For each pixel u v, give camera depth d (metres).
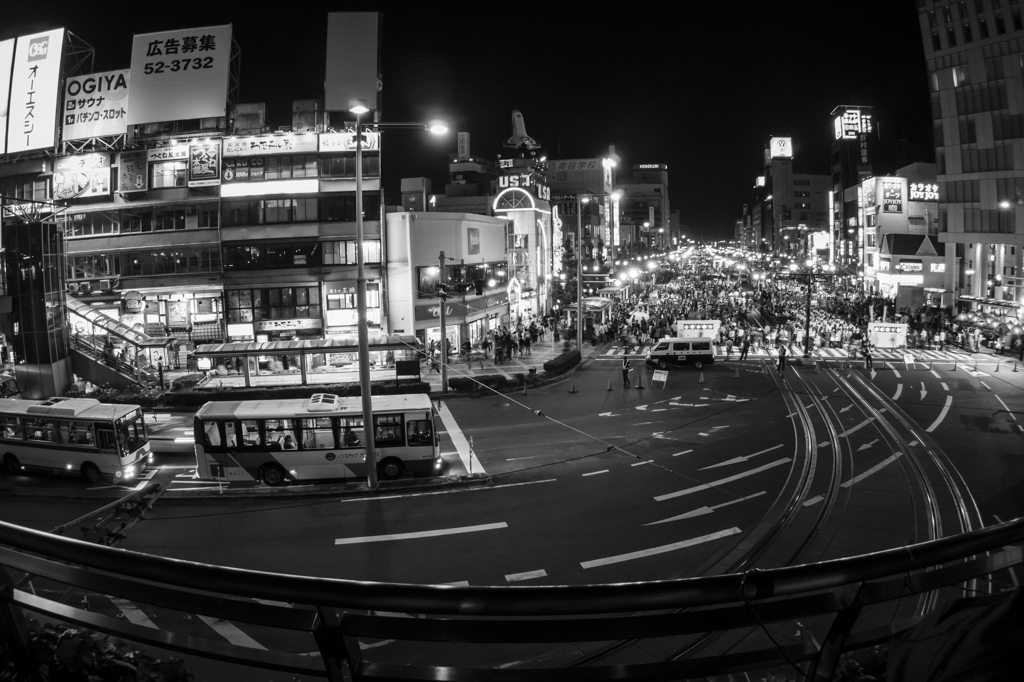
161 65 49.56
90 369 40.97
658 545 17.55
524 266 73.62
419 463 24.27
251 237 50.03
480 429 31.50
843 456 25.48
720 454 26.31
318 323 50.50
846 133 146.88
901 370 46.38
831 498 20.73
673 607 2.67
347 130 50.34
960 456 25.17
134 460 24.78
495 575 15.97
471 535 18.48
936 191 110.62
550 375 43.88
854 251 126.69
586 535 18.34
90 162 50.34
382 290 50.50
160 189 50.22
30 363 39.88
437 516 20.03
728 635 11.81
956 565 3.09
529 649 11.95
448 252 53.97
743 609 2.80
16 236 39.25
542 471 24.62
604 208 121.94
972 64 73.69
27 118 50.81
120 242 50.84
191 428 32.38
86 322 46.28
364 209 50.06
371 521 19.67
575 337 61.72
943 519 18.80
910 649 2.30
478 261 59.12
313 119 50.62
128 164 50.38
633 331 62.22
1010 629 1.92
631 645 11.84
